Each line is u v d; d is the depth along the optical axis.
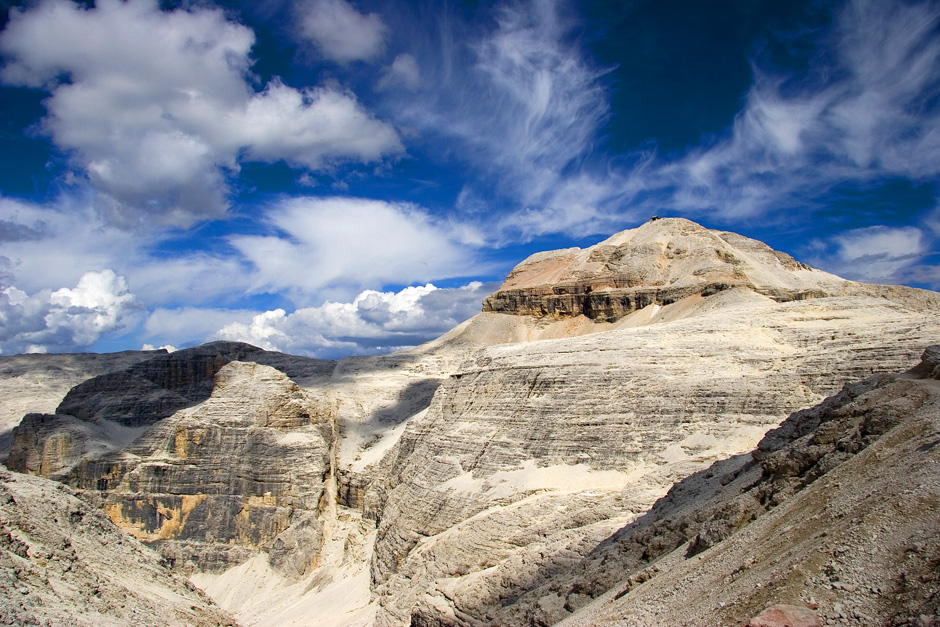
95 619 33.66
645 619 29.47
